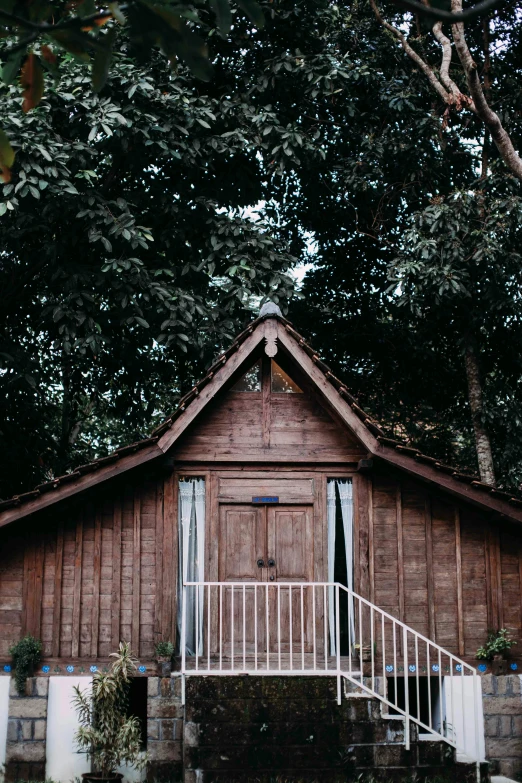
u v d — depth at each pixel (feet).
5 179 10.33
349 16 64.49
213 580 41.68
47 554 41.37
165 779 38.91
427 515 42.60
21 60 9.31
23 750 39.55
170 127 52.37
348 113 59.57
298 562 42.14
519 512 40.40
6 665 40.29
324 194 65.92
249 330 40.42
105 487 41.86
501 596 42.19
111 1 8.64
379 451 39.96
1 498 60.59
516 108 62.28
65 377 63.36
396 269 57.11
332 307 72.02
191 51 8.85
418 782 36.27
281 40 59.11
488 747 40.68
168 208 55.31
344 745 36.40
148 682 39.96
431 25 8.93
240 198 60.59
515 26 64.03
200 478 42.60
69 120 50.90
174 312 52.70
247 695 36.68
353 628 40.47
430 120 60.18
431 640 41.57
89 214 50.01
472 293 59.77
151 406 64.44
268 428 42.70
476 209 57.57
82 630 40.86
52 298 54.60
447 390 70.69
